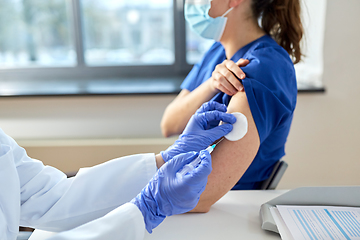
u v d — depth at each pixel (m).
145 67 2.49
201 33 1.08
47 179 0.75
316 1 1.86
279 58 0.92
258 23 1.07
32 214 0.71
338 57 1.84
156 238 0.68
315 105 1.91
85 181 0.74
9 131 2.04
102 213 0.72
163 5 2.36
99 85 2.15
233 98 0.87
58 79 2.45
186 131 0.80
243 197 0.88
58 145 2.02
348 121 1.93
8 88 2.09
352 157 1.99
